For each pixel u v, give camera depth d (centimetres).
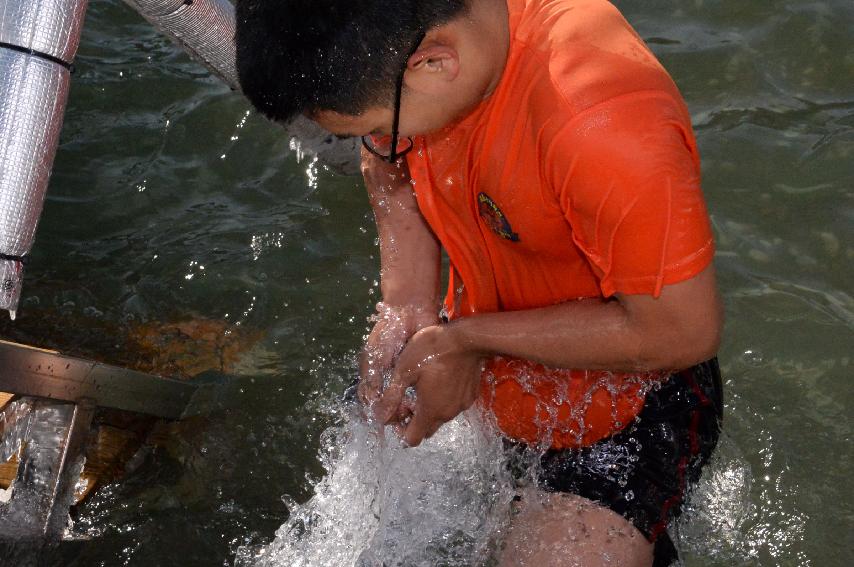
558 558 193
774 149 341
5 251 221
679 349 171
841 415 265
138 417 270
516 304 207
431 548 226
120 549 242
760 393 272
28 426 237
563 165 160
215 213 339
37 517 232
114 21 415
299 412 276
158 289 310
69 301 303
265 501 254
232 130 368
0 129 218
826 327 287
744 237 315
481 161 177
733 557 233
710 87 368
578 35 164
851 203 322
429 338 195
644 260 160
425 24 151
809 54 375
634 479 198
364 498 236
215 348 292
